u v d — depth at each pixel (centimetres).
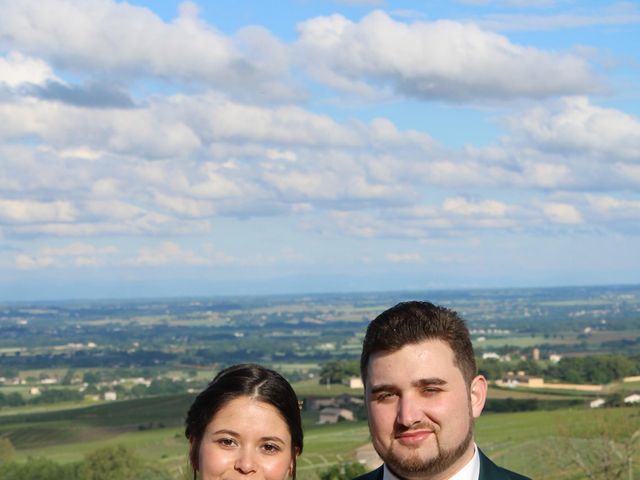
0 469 8162
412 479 617
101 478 7712
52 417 15312
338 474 6450
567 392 14712
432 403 609
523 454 7031
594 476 5619
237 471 606
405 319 618
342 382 16750
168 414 14238
